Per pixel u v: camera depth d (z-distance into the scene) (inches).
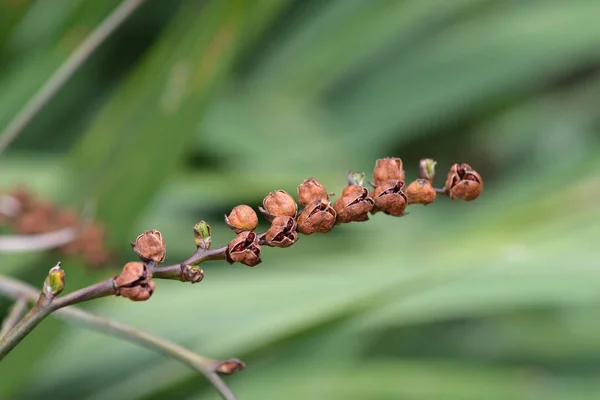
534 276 28.1
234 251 18.4
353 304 26.3
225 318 29.1
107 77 46.0
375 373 30.8
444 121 46.6
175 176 37.5
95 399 29.2
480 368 31.8
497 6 47.6
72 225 27.6
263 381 31.0
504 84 44.9
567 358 35.6
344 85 46.5
